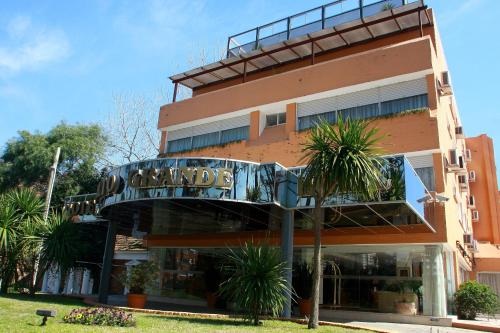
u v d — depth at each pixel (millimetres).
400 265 15289
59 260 17719
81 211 18922
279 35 22969
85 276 24578
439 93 16844
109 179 14297
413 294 14727
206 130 22703
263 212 14125
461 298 15180
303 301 15008
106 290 16891
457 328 12961
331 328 10820
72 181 29344
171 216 16266
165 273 21594
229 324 10742
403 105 16609
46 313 8891
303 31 22078
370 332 10625
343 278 16234
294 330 9984
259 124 20234
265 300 10914
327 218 14703
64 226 18203
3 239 17453
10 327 8391
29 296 17109
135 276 16062
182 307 17109
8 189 29328
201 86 25906
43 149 29266
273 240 18094
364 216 14016
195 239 20953
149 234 22344
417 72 16234
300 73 19344
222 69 23406
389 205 11914
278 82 19969
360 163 10328
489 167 29109
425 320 14016
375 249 15945
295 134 18641
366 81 17328
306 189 11273
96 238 22797
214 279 18641
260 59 22188
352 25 18875
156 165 13406
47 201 20781
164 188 12922
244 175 12914
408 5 17547
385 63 17078
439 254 14734
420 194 12875
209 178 12680
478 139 29969
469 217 26141
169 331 8711
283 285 11273
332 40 20219
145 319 11016
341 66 18203
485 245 26641
